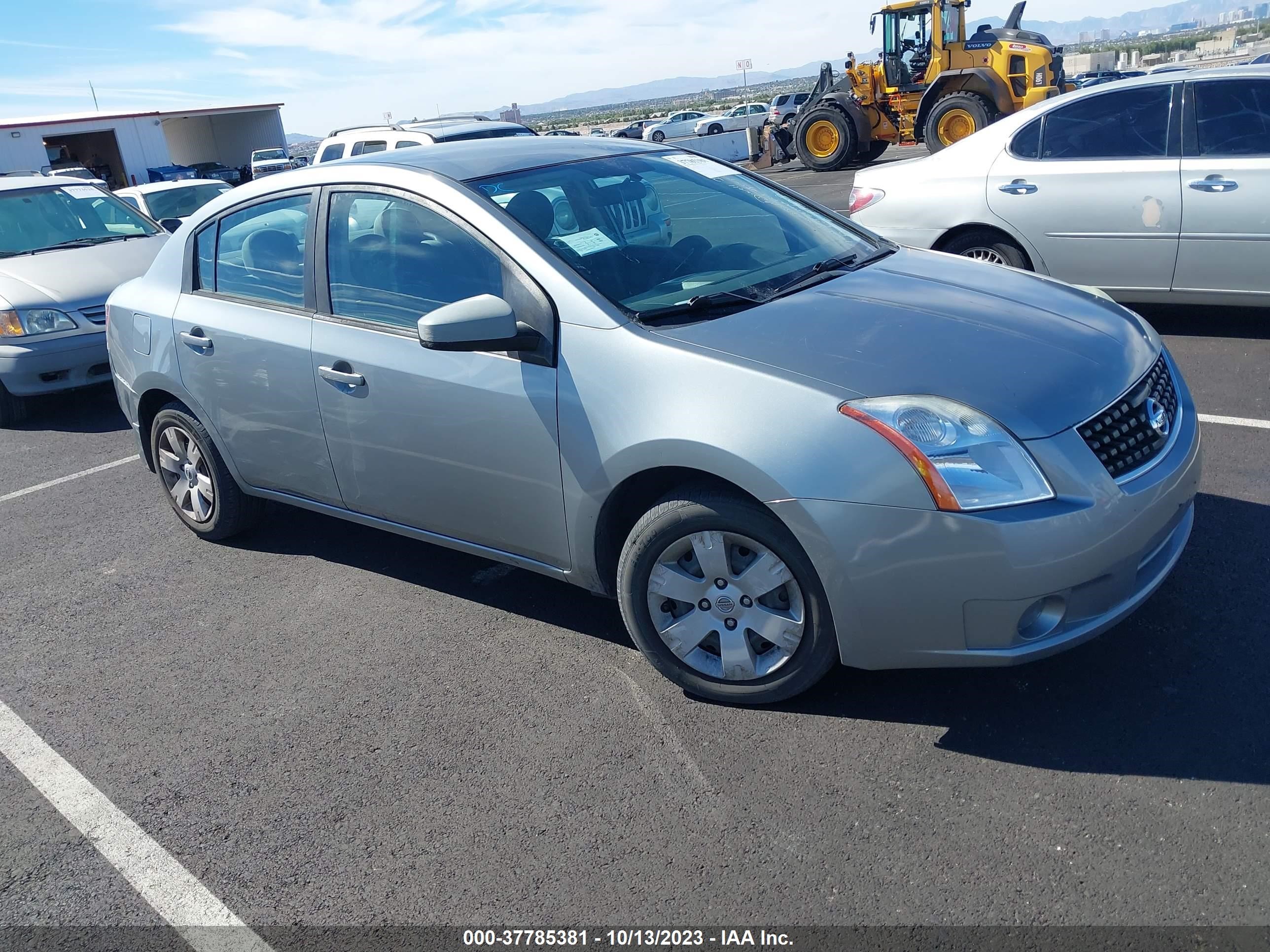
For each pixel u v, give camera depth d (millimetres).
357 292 3615
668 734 2957
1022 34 18594
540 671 3381
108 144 32562
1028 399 2635
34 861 2740
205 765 3070
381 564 4367
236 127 38500
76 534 5109
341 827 2725
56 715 3451
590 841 2568
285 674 3547
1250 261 5602
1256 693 2814
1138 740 2691
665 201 3707
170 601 4227
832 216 4137
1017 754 2695
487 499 3354
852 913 2250
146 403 4656
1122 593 2682
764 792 2668
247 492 4383
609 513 3059
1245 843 2309
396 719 3195
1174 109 5758
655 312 3049
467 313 2953
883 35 19344
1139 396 2826
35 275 7277
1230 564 3475
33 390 7055
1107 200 5914
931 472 2523
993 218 6289
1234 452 4422
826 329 2932
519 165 3637
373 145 12117
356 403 3576
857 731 2867
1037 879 2279
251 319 3941
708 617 2979
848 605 2664
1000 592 2525
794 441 2639
